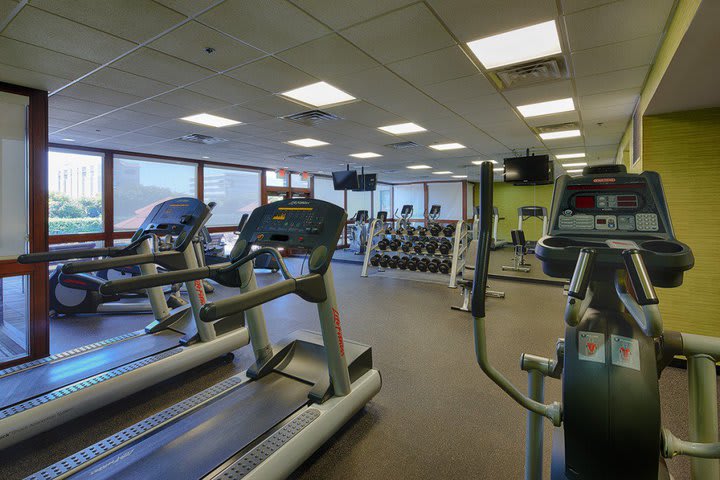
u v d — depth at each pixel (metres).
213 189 8.90
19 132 3.41
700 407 1.10
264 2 2.21
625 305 1.00
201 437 1.78
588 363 0.99
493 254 11.35
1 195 3.28
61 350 3.58
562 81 3.58
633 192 1.28
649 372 0.94
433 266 7.09
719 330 3.14
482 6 2.28
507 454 2.06
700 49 2.22
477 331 0.99
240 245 2.25
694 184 3.23
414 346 3.70
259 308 2.53
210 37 2.63
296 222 2.17
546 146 7.08
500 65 3.22
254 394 2.21
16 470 1.94
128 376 2.48
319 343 2.58
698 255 3.21
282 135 5.97
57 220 6.22
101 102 4.04
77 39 2.62
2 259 3.21
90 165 6.61
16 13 2.27
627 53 2.94
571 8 2.30
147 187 7.54
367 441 2.17
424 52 2.92
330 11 2.32
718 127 3.17
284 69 3.23
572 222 1.31
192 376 2.98
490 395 2.71
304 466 1.96
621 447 0.92
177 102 4.11
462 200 14.12
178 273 1.84
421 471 1.93
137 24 2.44
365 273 7.63
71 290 4.68
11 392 2.23
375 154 8.03
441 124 5.32
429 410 2.50
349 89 3.79
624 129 5.64
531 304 5.39
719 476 1.10
